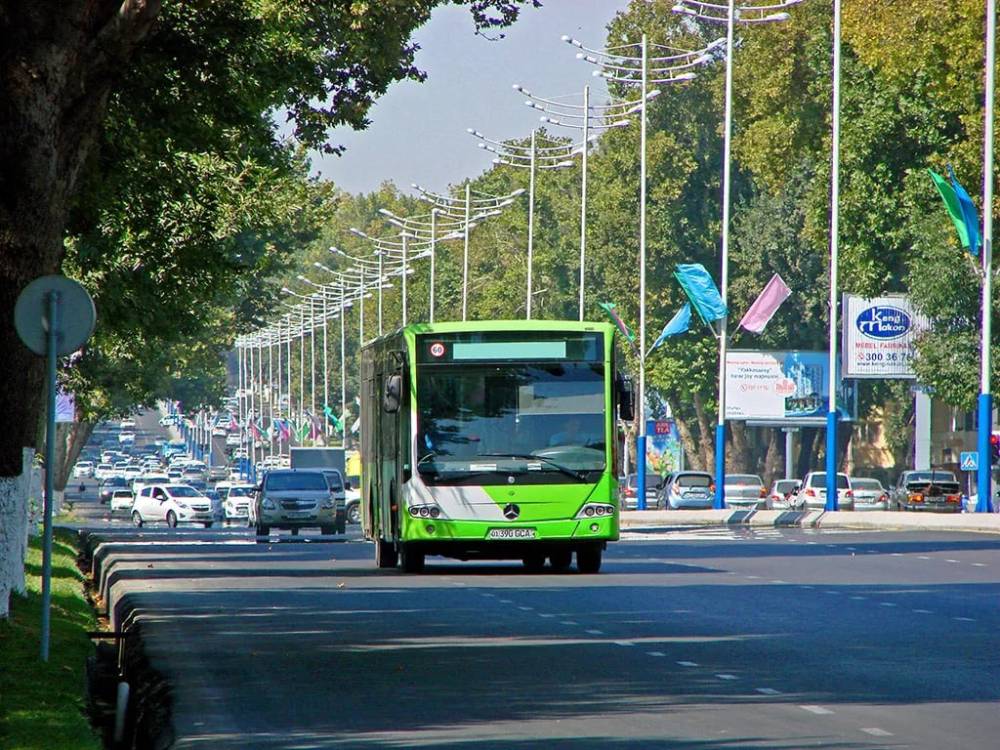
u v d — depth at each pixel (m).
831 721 27.53
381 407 73.69
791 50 185.12
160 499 182.50
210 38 54.09
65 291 35.72
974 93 138.50
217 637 41.84
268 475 135.75
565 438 65.81
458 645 39.62
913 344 166.62
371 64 67.31
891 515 129.12
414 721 27.89
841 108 164.25
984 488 122.00
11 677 31.38
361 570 73.06
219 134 57.72
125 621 49.06
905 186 160.75
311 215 130.25
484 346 66.00
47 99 40.38
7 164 40.41
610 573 68.25
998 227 147.25
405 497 65.69
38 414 45.41
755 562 76.69
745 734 26.23
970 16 132.12
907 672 34.06
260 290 161.00
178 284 73.06
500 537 65.31
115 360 123.94
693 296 152.50
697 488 178.12
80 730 25.61
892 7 137.38
